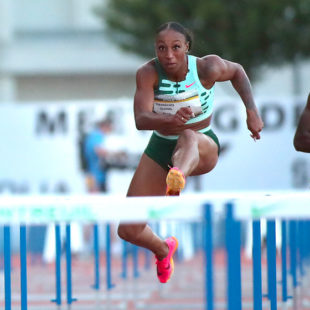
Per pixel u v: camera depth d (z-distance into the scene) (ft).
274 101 153.07
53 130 155.63
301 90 334.44
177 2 248.73
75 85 354.13
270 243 57.21
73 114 155.02
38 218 39.50
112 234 154.81
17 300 99.91
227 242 39.60
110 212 39.09
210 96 59.67
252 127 59.11
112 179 154.20
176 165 54.08
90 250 153.48
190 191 154.61
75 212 39.27
